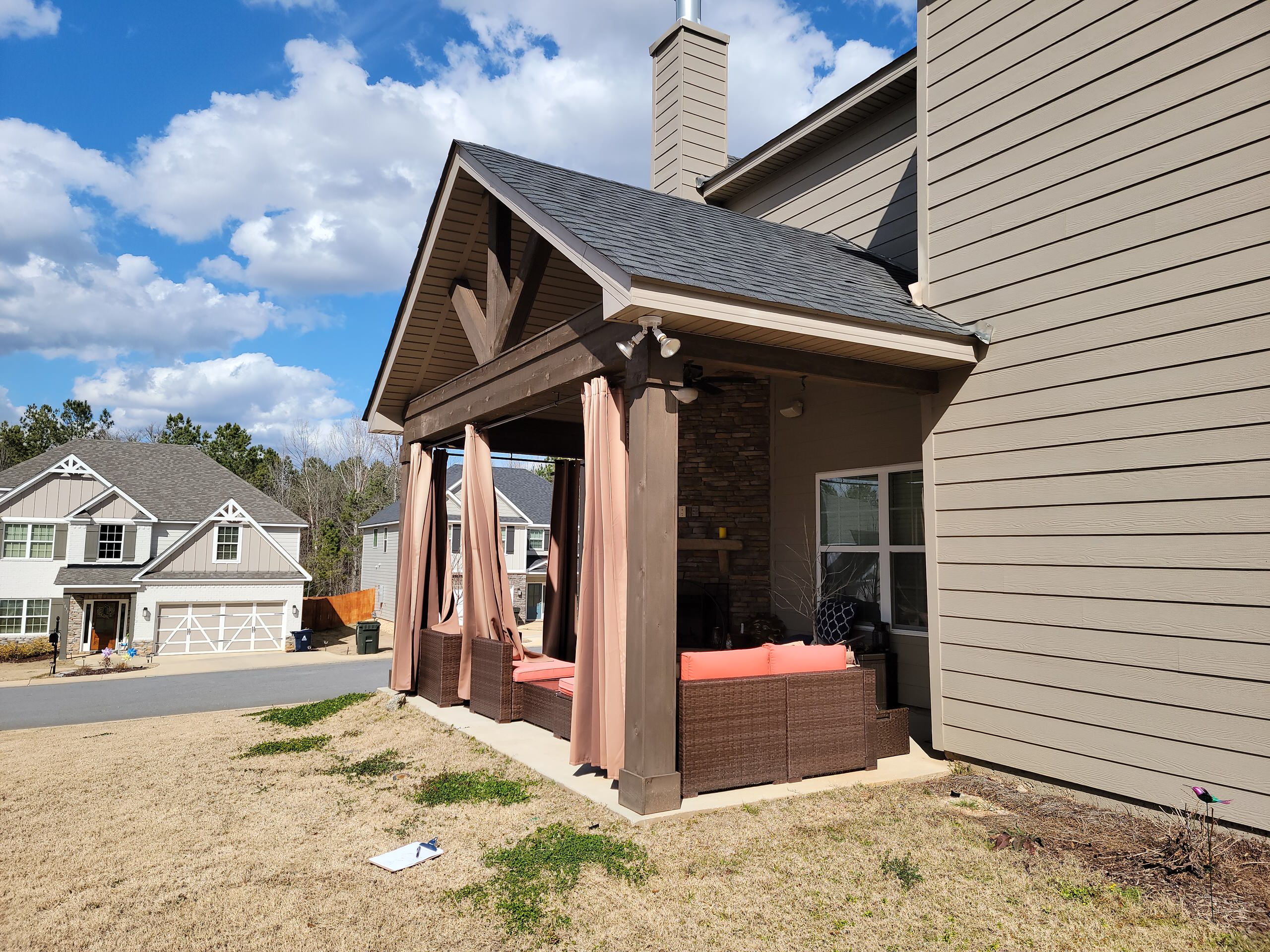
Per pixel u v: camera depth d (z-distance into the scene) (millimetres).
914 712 6980
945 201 5789
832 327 4867
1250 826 3906
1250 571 3965
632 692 4566
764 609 8539
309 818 4816
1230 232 4129
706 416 8969
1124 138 4637
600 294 8625
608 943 3139
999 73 5422
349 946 3170
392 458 53125
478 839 4312
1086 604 4695
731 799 4648
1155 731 4320
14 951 3168
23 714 11789
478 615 7641
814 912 3350
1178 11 4402
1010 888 3539
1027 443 5094
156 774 6066
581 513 10812
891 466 7328
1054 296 4984
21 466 26031
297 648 23562
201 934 3291
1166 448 4348
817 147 8859
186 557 23859
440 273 7785
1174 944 3039
